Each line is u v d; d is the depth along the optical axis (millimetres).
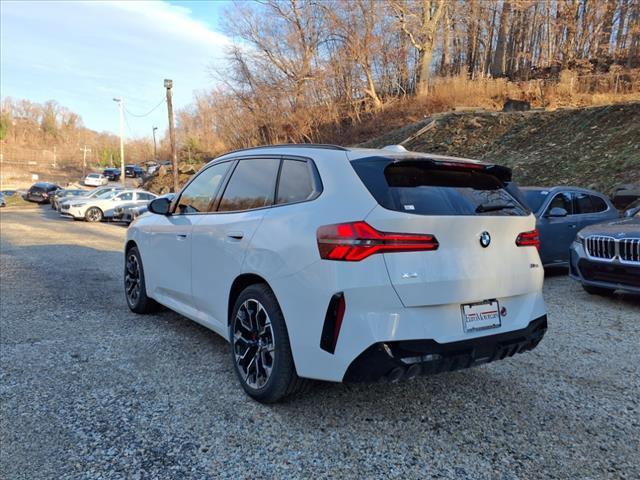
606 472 2656
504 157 18328
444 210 2943
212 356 4223
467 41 46688
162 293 4883
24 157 112188
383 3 33188
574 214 9031
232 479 2510
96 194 24672
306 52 34000
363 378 2742
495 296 3062
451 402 3453
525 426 3141
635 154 14344
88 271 8422
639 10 35562
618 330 5355
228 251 3623
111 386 3570
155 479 2494
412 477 2561
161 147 83750
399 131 26641
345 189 2957
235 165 4102
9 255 10328
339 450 2797
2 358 4074
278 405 3326
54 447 2764
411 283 2732
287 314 3033
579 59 35594
